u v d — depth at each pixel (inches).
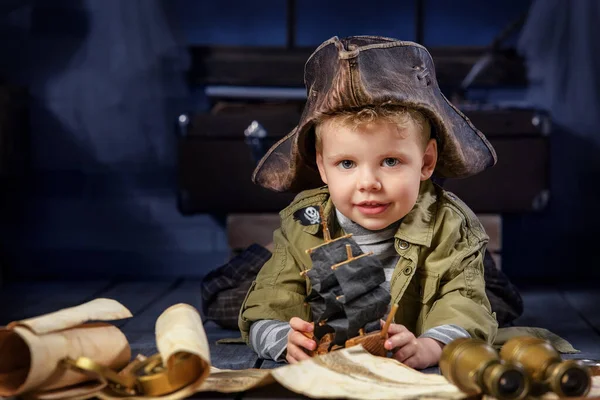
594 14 121.0
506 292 72.5
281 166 59.4
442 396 40.1
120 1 123.3
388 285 48.7
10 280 121.3
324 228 50.0
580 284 113.9
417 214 55.3
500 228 108.0
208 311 74.6
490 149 58.1
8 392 41.8
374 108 49.7
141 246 124.6
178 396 41.3
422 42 126.3
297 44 126.6
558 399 40.2
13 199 124.0
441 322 52.6
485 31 125.7
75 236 124.5
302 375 42.8
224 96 114.8
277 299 57.2
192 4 124.6
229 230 110.4
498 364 38.3
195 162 109.5
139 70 123.7
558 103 122.2
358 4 126.3
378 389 41.4
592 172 122.1
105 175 124.3
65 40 123.0
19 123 119.6
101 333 45.3
